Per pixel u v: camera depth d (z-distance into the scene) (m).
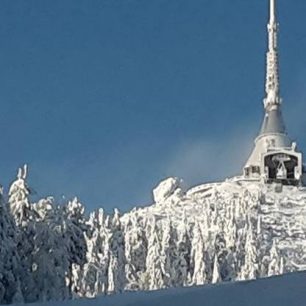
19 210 69.25
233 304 29.89
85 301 33.53
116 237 116.81
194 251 128.75
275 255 133.00
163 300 31.67
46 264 67.25
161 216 180.12
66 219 72.38
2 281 63.12
